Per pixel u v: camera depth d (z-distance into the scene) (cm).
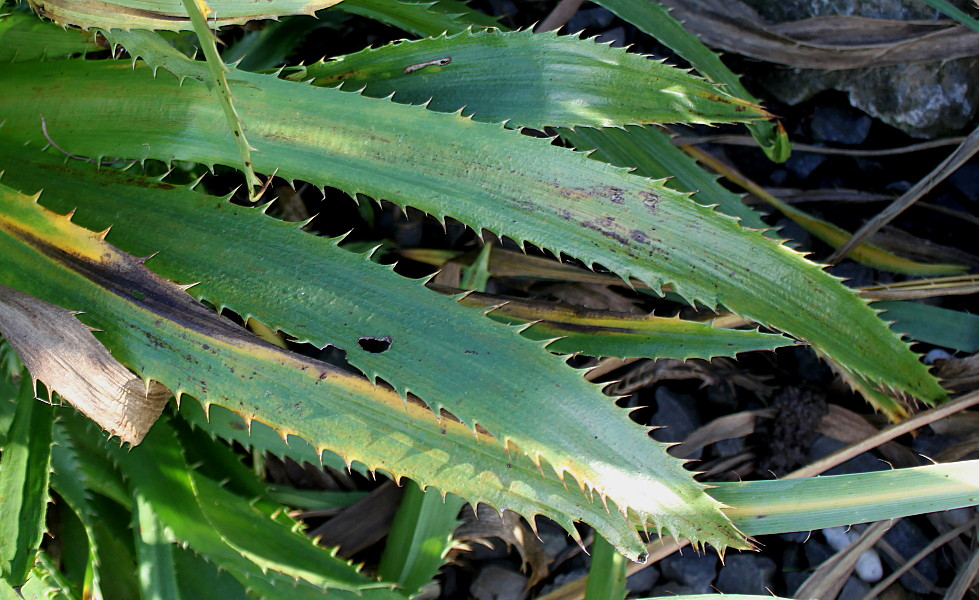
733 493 64
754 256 62
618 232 62
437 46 66
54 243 62
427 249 76
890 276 79
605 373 76
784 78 81
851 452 70
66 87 66
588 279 75
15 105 66
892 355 64
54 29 68
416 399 61
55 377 60
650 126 73
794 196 80
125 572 68
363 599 65
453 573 74
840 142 81
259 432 69
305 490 73
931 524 74
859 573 74
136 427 61
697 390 77
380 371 61
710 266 62
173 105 64
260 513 67
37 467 63
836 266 79
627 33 83
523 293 77
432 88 67
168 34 67
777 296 62
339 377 61
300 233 62
